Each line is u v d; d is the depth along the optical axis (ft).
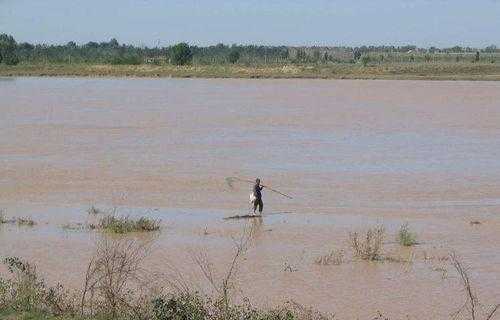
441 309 116.88
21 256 145.18
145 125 354.74
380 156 266.16
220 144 293.43
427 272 136.46
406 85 654.12
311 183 220.23
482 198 201.16
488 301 120.98
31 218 178.70
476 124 363.15
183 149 280.10
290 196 203.62
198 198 201.16
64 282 126.11
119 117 389.80
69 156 262.88
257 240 159.12
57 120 373.20
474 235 164.14
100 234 163.63
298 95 545.85
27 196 202.49
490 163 252.21
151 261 142.00
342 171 238.07
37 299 98.94
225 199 200.23
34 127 343.05
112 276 121.60
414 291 125.80
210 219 178.81
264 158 261.24
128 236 162.20
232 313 90.89
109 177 226.99
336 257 145.48
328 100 502.38
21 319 90.68
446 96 531.09
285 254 148.36
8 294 102.63
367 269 138.21
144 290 117.50
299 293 124.06
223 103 477.77
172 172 234.99
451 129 343.46
